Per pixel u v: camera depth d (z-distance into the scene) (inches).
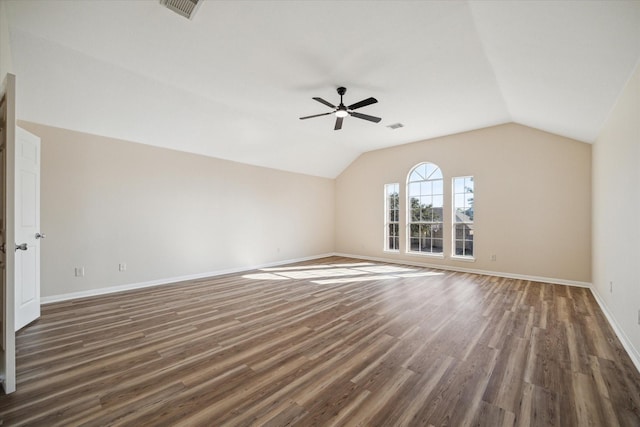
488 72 135.0
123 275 172.2
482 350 96.0
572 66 103.6
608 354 93.1
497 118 199.8
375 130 227.1
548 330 112.6
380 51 117.8
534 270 199.8
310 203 300.7
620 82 103.2
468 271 228.2
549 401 69.5
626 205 104.7
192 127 183.5
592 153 178.7
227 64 127.9
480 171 222.7
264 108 178.9
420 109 182.4
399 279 202.7
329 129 223.8
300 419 63.2
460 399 70.3
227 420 62.9
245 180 241.1
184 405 68.0
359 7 93.0
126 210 173.8
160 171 189.3
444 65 128.6
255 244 247.9
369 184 297.6
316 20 99.1
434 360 89.4
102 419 63.2
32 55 115.2
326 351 95.4
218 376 80.4
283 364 87.0
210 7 92.8
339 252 325.7
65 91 134.9
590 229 181.2
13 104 71.2
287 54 120.0
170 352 94.5
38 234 122.7
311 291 170.9
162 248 189.8
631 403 68.6
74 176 154.7
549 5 77.6
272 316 128.6
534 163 200.8
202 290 172.9
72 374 81.1
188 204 203.6
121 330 112.4
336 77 139.5
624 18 71.5
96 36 108.2
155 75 137.5
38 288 124.1
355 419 63.3
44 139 145.6
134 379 78.8
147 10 94.7
